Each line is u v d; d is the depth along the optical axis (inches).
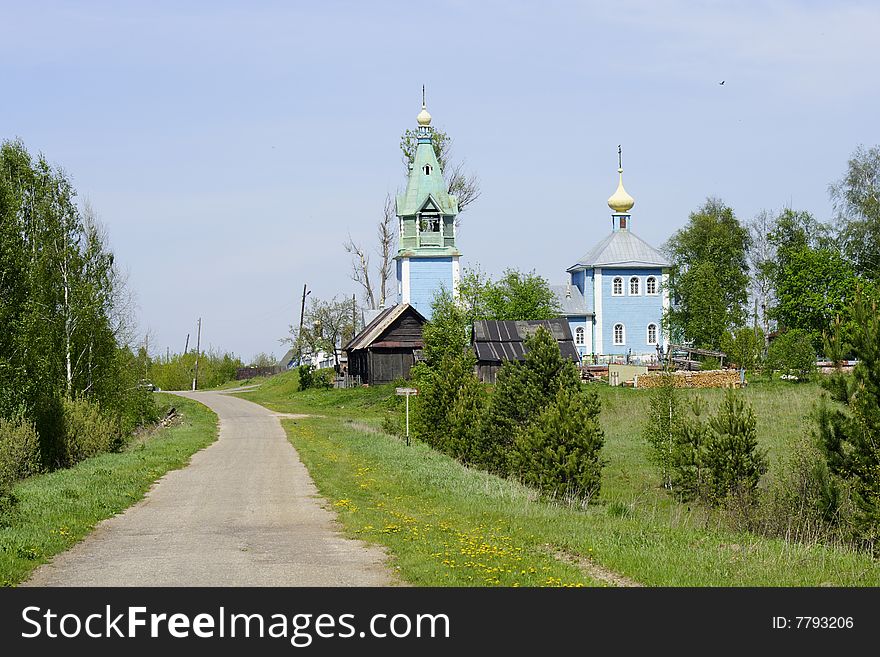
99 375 1814.7
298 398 3186.5
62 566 571.2
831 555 638.5
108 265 1870.1
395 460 1225.4
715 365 2817.4
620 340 3688.5
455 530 689.6
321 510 824.9
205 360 5561.0
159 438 1745.8
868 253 2967.5
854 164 2957.7
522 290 3129.9
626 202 3801.7
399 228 3476.9
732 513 887.7
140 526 735.7
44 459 1309.1
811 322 3063.5
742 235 3823.8
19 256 1385.3
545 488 1037.8
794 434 1465.3
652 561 572.4
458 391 1459.2
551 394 1207.6
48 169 1813.5
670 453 1096.2
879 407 804.6
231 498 912.9
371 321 3481.8
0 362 1305.4
